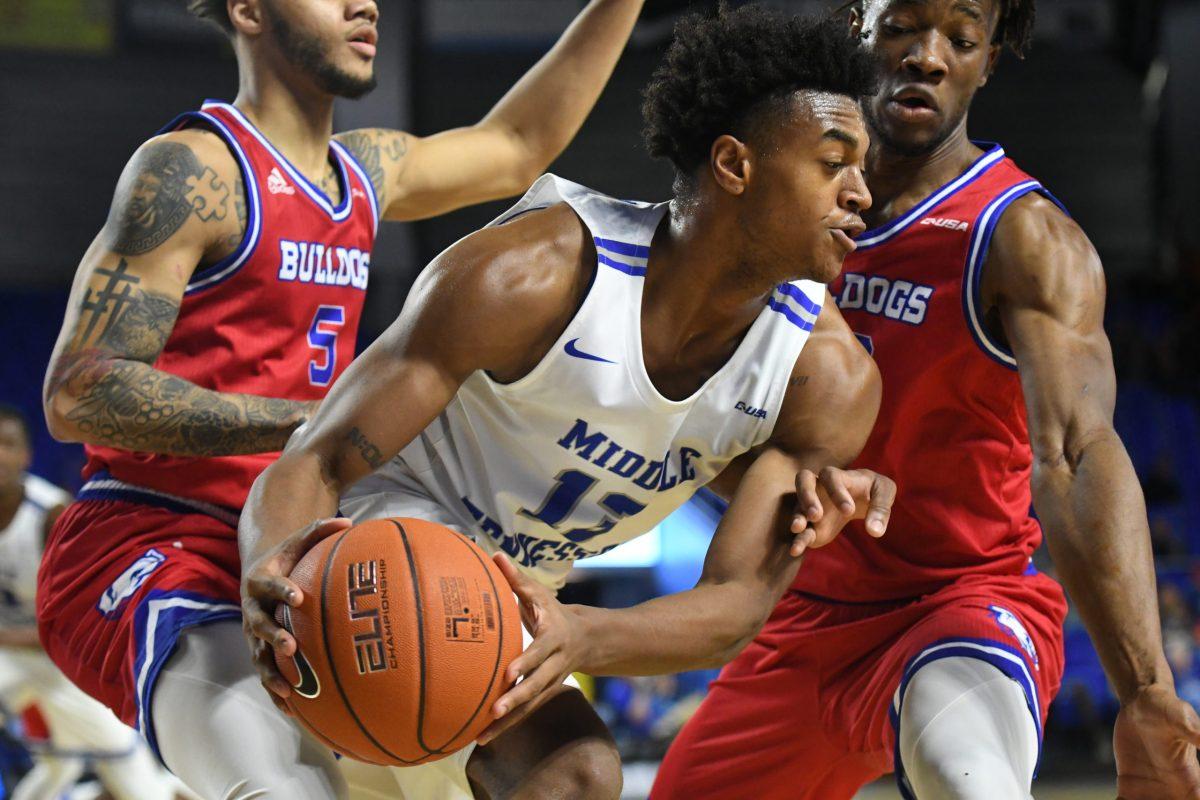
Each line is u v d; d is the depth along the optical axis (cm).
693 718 375
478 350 261
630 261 270
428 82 1767
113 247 313
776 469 281
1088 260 321
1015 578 344
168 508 321
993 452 339
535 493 294
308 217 339
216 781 270
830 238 264
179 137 326
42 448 1450
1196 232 1789
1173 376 1603
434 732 232
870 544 346
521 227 270
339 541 237
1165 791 265
